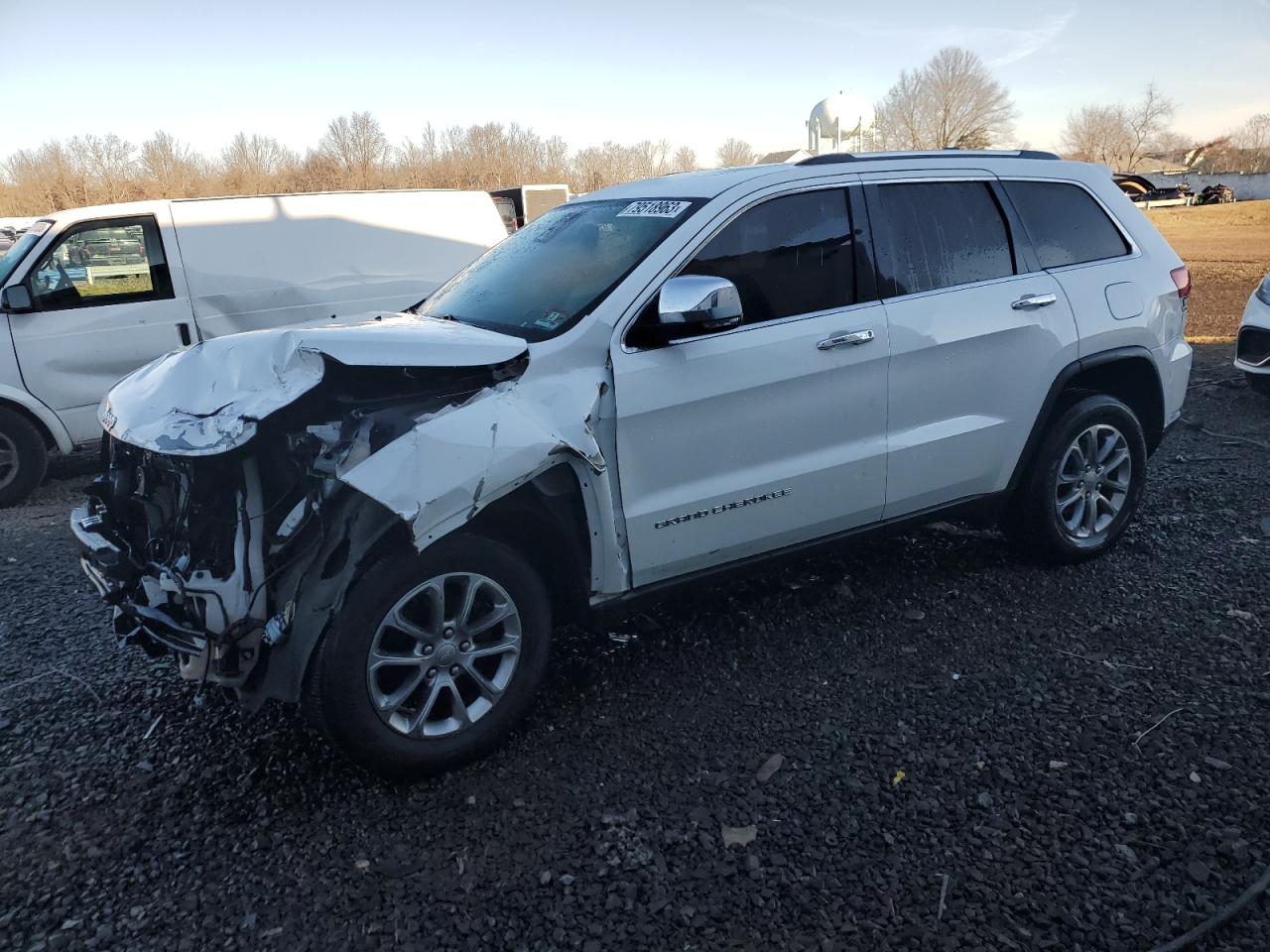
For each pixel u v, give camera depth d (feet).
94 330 24.90
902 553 16.29
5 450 23.73
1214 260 69.36
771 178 12.56
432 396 10.29
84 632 14.52
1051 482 14.82
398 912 8.48
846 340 12.46
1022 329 14.02
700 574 12.17
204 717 11.84
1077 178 15.48
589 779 10.34
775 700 11.83
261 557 9.65
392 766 10.07
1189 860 8.73
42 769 10.80
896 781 10.11
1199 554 15.71
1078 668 12.28
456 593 10.48
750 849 9.16
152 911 8.54
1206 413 25.59
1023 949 7.82
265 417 9.32
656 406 11.21
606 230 12.86
